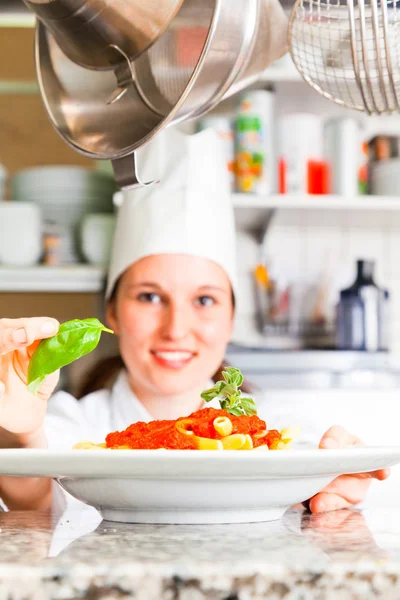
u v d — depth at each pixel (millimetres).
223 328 1600
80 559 365
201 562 353
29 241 1926
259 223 2201
